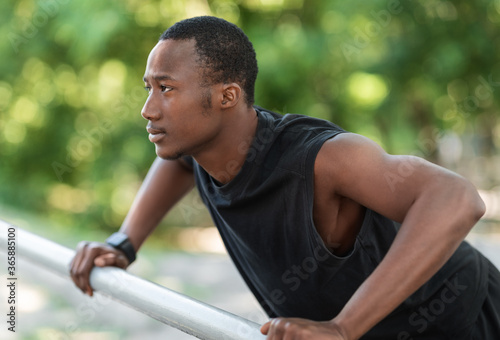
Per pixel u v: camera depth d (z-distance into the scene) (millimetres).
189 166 2695
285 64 10305
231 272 8875
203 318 1800
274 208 2076
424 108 12336
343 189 1919
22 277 6348
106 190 13773
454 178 1765
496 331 2391
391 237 2070
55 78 14086
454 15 11273
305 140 2018
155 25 11672
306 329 1593
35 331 4969
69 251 2471
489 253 10570
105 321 5543
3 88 14469
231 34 2020
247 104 2094
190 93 1966
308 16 11422
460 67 11086
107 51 12141
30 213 14172
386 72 11188
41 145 15086
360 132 12062
